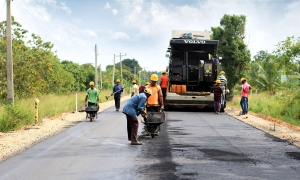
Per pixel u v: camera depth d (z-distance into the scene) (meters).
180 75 20.73
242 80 18.11
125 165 7.34
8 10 17.23
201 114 18.56
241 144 9.78
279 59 19.02
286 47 18.11
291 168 7.16
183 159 7.88
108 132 12.00
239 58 35.09
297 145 9.69
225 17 36.22
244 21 36.28
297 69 18.25
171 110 20.95
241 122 14.95
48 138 10.81
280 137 11.12
